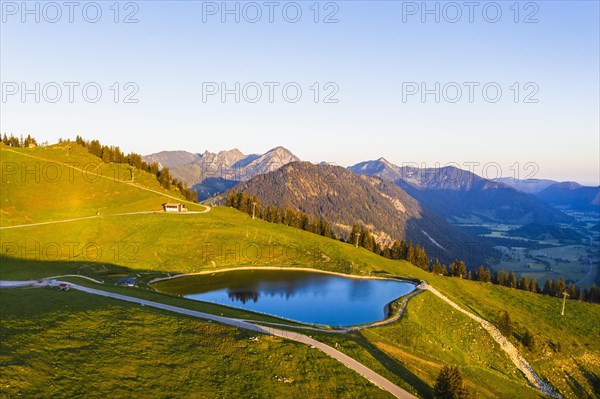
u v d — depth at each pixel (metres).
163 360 43.19
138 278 92.81
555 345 91.25
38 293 66.19
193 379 40.12
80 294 67.69
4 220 114.25
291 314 79.00
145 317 55.84
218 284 95.75
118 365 40.28
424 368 54.06
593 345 96.06
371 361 50.34
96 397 33.94
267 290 94.75
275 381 41.78
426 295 95.62
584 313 111.62
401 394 43.00
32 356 38.22
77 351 41.72
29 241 104.31
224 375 41.78
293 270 112.81
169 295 76.50
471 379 56.56
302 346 50.91
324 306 85.50
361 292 97.50
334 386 42.59
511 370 78.94
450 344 77.00
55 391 33.41
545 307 114.50
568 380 82.88
